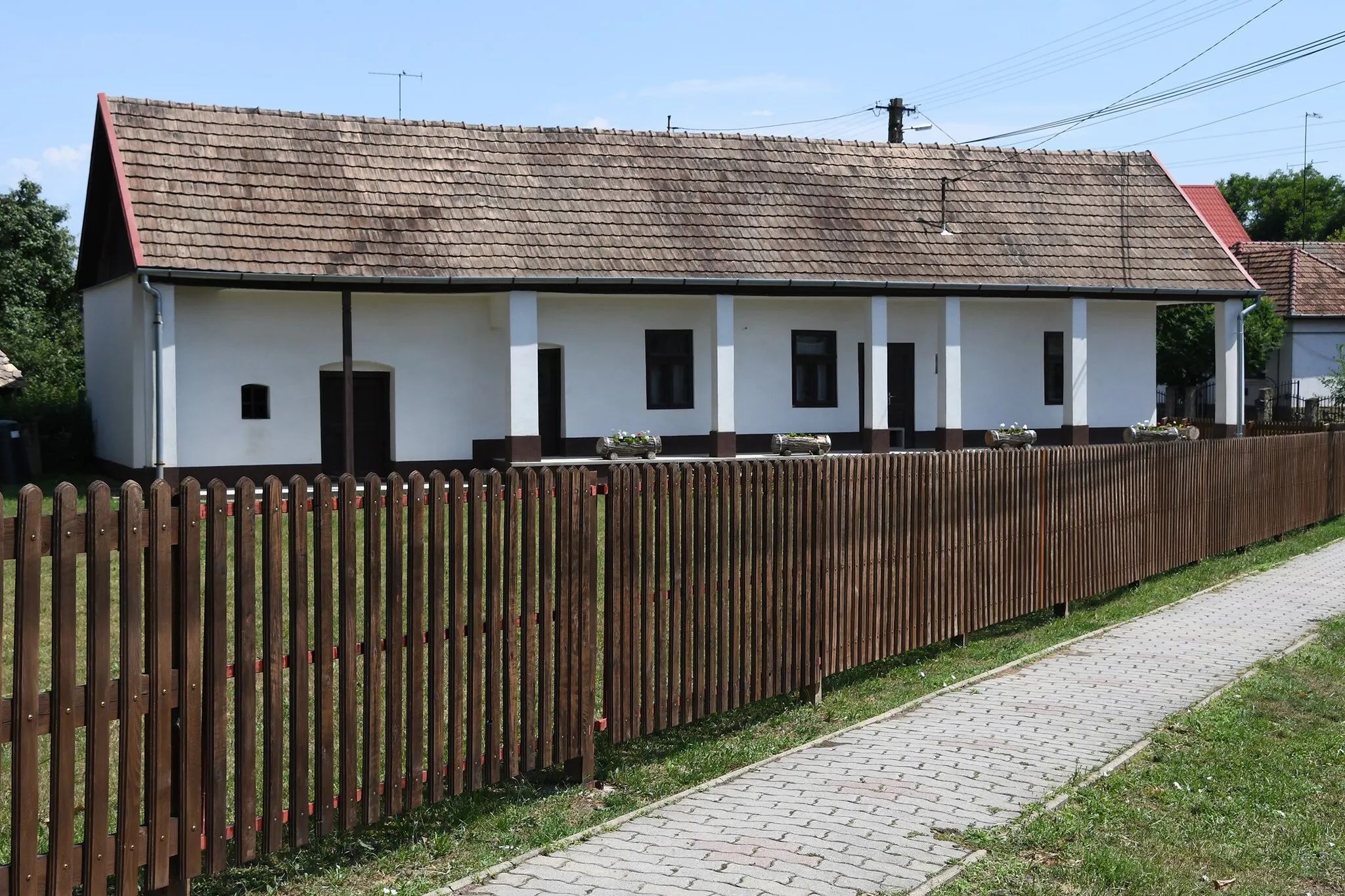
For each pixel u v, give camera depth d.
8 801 6.09
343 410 22.19
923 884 5.19
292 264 20.62
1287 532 19.17
